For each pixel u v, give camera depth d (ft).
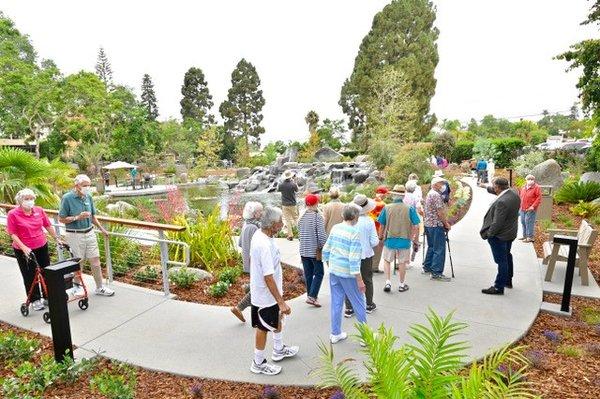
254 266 11.75
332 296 13.99
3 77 90.99
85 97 108.47
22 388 11.27
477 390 7.42
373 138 107.96
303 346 13.85
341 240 13.52
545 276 19.93
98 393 11.37
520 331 14.43
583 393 10.80
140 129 139.95
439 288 19.13
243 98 220.43
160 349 13.73
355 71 138.82
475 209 42.52
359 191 62.34
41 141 128.77
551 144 116.26
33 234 16.94
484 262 23.32
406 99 116.06
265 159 159.94
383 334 8.81
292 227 32.76
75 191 17.56
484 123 260.01
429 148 102.58
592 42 32.48
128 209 42.39
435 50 133.69
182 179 123.75
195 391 11.18
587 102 35.09
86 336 14.71
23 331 15.51
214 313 16.89
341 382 8.66
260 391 11.32
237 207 36.94
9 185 32.42
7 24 93.61
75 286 17.97
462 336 14.11
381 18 133.49
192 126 192.13
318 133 177.88
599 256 23.97
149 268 21.95
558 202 42.24
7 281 20.72
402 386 7.85
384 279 20.79
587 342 13.91
